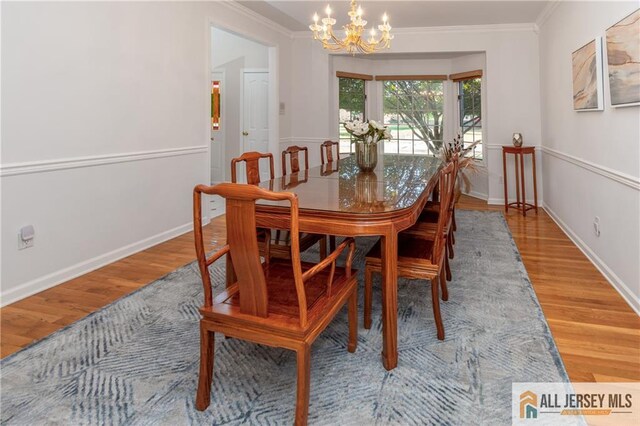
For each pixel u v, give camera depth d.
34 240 2.60
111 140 3.17
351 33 3.11
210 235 4.07
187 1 3.95
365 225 1.69
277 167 5.96
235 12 4.73
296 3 4.62
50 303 2.46
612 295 2.53
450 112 6.71
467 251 3.48
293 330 1.35
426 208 3.27
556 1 4.23
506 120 5.60
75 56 2.83
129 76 3.31
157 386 1.67
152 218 3.65
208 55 4.30
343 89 6.64
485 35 5.55
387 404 1.54
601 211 2.95
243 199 1.30
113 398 1.59
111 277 2.89
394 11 4.84
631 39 2.35
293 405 1.55
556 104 4.43
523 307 2.37
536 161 5.49
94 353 1.91
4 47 2.38
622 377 1.69
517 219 4.74
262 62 6.52
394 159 4.10
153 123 3.60
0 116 2.38
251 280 1.39
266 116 6.59
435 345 1.97
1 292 2.42
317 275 1.81
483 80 5.93
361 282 2.86
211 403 1.56
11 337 2.06
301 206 1.83
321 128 6.30
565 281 2.77
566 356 1.85
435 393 1.61
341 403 1.55
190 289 2.67
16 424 1.45
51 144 2.69
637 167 2.32
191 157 4.14
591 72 3.07
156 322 2.22
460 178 5.45
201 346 1.50
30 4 2.51
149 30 3.50
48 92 2.65
